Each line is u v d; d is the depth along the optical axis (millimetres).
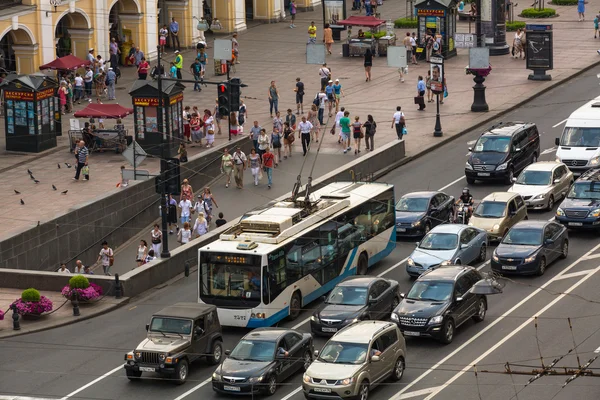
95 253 108500
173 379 77250
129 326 88875
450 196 111188
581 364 76812
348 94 151875
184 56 174500
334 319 83000
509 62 169000
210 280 87000
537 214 110812
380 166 124688
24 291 90625
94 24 160375
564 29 189625
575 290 91000
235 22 189875
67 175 119750
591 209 104062
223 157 119938
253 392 73812
